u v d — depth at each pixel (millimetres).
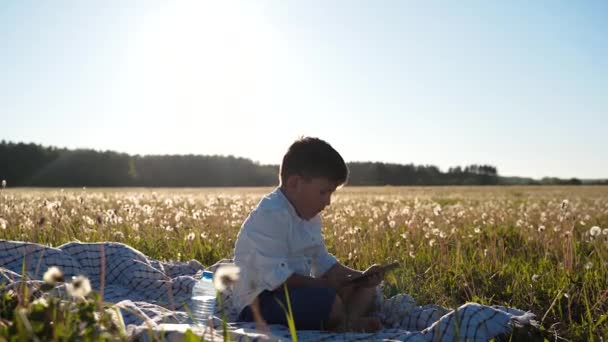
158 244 7152
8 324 2482
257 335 2984
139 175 90000
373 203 19688
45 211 8016
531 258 6332
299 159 3904
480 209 15359
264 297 3846
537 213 12531
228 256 6555
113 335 2451
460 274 5379
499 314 3592
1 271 4172
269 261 3795
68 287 2160
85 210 9266
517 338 3469
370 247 6770
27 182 85438
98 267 5195
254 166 93938
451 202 23531
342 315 3719
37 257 4969
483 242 7773
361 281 3922
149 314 3621
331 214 10484
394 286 4977
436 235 6879
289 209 3988
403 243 7395
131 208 9211
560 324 4051
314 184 3887
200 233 7555
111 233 7469
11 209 8508
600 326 3881
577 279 5086
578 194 38625
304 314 3711
